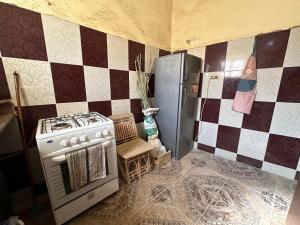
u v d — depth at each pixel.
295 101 1.50
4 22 1.03
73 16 1.31
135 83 1.93
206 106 2.13
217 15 1.82
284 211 1.25
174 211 1.25
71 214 1.14
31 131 1.25
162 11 2.07
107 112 1.72
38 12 1.14
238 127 1.90
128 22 1.72
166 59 1.85
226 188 1.51
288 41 1.45
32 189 1.29
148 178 1.65
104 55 1.58
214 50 1.92
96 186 1.24
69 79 1.38
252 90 1.68
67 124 1.13
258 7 1.55
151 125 1.99
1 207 0.68
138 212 1.25
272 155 1.72
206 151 2.25
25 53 1.14
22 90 1.17
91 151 1.10
